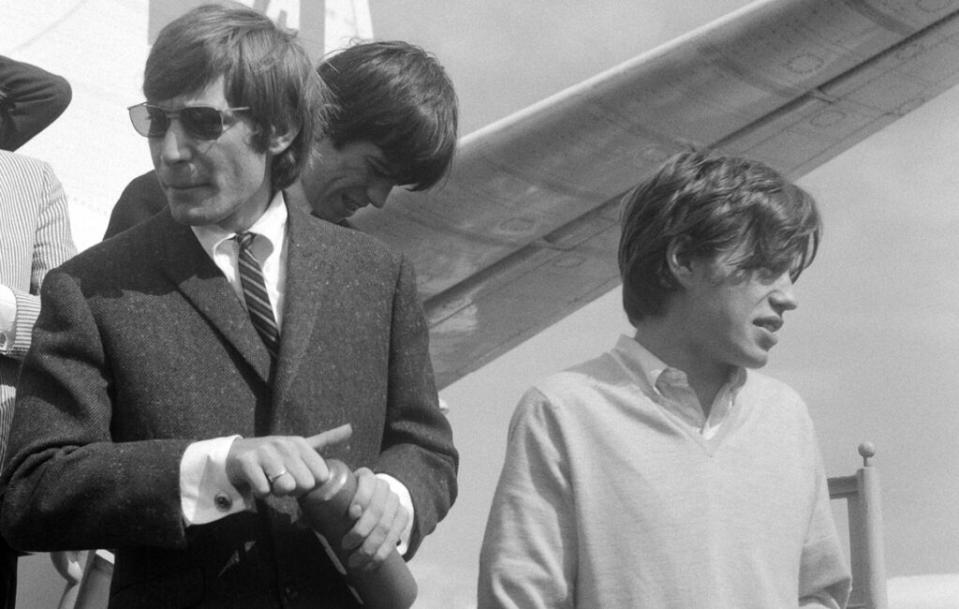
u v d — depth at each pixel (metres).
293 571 2.44
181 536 2.32
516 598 2.73
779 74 9.91
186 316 2.53
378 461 2.61
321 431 2.50
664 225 2.87
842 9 9.48
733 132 10.32
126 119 8.79
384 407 2.64
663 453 2.80
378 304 2.67
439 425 2.70
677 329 2.91
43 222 3.62
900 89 10.11
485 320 10.70
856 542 4.79
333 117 3.46
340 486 2.29
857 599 4.73
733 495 2.79
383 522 2.35
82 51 8.61
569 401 2.87
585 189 10.00
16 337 3.29
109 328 2.50
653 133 9.94
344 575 2.42
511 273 10.40
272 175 2.67
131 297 2.53
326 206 3.54
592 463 2.80
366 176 3.53
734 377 2.91
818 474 2.96
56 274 2.57
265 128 2.54
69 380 2.46
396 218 9.67
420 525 2.53
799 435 2.93
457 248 10.11
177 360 2.49
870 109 10.33
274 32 2.61
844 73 9.98
